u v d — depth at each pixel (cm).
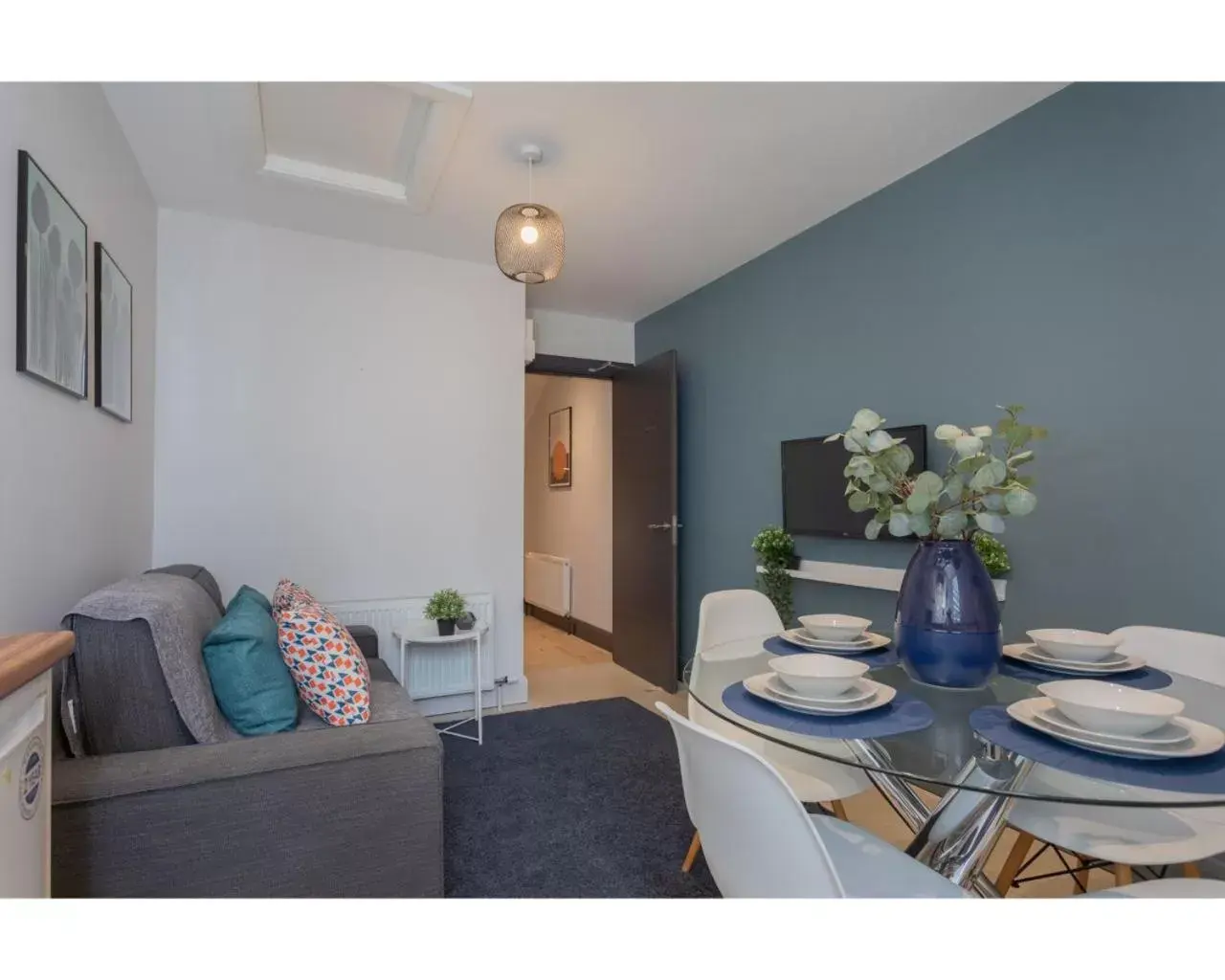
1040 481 214
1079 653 145
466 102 210
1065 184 208
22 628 141
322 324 318
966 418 240
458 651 343
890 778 154
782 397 334
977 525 138
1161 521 184
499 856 195
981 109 220
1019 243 222
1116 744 96
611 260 359
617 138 236
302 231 313
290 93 214
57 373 158
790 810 85
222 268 297
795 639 179
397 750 142
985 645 133
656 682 405
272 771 132
